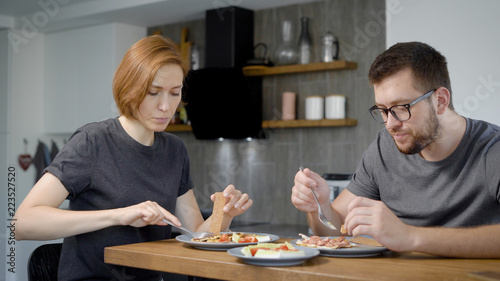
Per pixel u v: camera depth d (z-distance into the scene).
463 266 1.15
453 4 2.63
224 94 3.77
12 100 4.49
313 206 1.58
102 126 1.62
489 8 2.54
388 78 1.37
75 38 4.45
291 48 3.71
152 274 1.67
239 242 1.44
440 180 1.52
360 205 1.28
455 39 2.63
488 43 2.55
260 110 3.90
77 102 4.43
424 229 1.25
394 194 1.63
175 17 4.12
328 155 3.64
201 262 1.25
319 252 1.27
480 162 1.44
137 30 4.39
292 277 1.11
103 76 4.26
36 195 1.47
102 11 3.93
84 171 1.54
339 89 3.58
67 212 1.43
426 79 1.35
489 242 1.22
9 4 4.06
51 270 1.69
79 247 1.57
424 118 1.37
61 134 4.65
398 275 1.06
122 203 1.58
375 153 1.70
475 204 1.47
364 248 1.29
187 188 1.81
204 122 3.98
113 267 1.58
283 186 3.85
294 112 3.71
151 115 1.53
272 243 1.39
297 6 3.76
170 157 1.72
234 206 1.65
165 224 1.60
